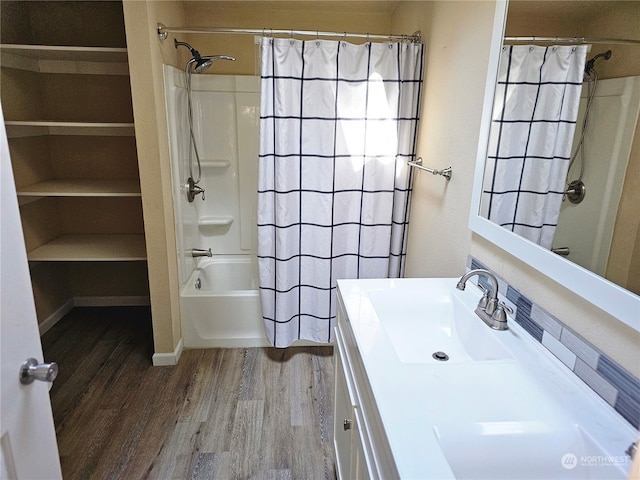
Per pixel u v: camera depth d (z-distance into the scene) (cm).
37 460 91
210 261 312
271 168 224
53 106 276
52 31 269
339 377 153
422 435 80
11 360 82
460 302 138
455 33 177
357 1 267
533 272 117
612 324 87
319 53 212
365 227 239
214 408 210
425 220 217
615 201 89
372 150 228
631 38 85
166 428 196
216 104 295
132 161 289
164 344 244
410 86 222
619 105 89
